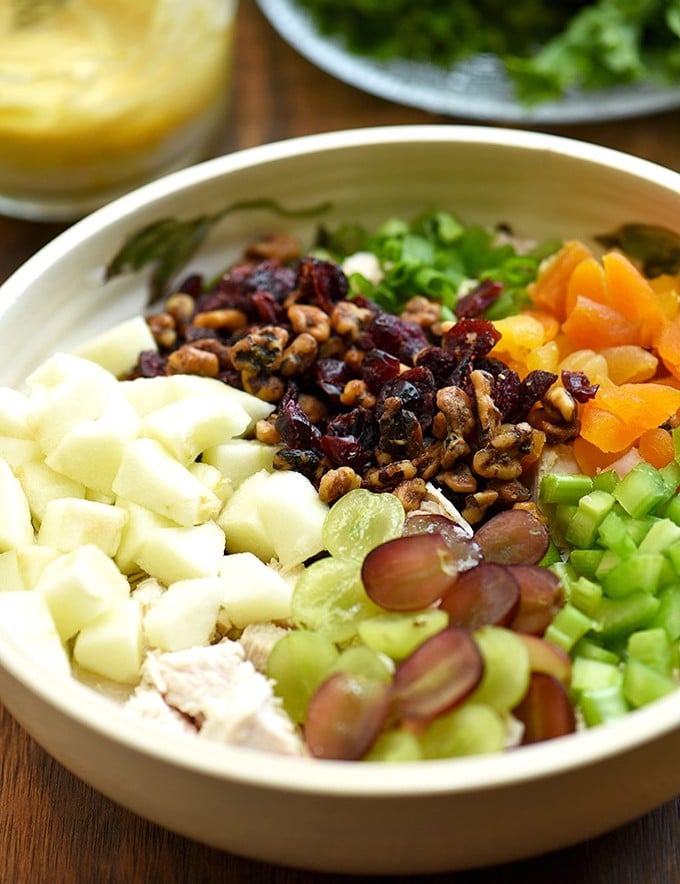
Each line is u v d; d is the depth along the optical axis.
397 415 0.53
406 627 0.47
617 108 0.68
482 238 0.60
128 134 0.67
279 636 0.50
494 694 0.46
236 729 0.47
